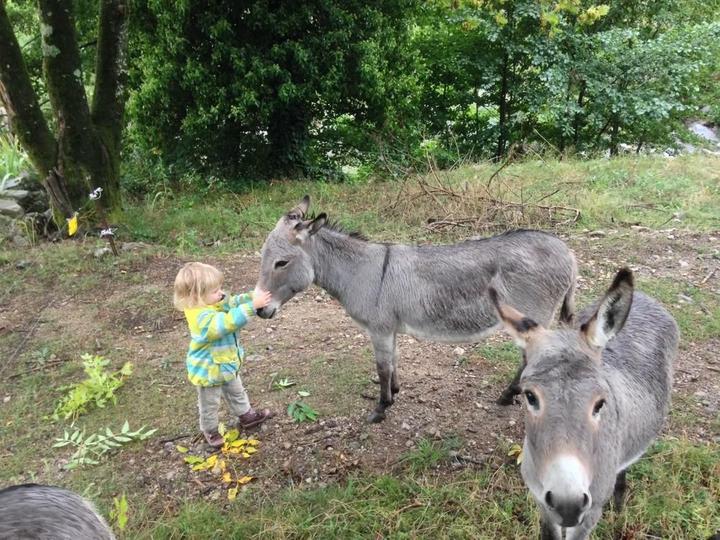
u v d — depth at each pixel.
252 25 10.49
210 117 10.69
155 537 3.31
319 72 11.05
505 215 7.78
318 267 4.12
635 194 8.66
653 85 13.53
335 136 13.71
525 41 13.51
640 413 2.81
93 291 6.59
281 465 3.89
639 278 6.12
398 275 4.00
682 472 3.56
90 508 2.43
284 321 5.85
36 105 8.09
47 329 5.82
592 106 14.12
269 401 4.56
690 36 13.26
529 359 2.28
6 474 3.94
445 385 4.66
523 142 13.41
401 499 3.52
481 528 3.29
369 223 8.16
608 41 12.91
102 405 4.59
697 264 6.40
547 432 2.05
